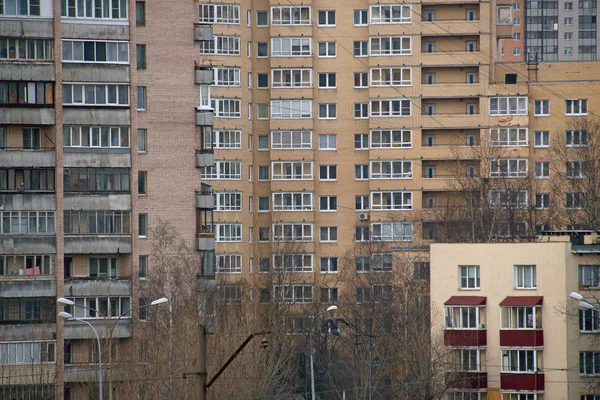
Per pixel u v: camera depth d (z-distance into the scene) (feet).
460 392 502.38
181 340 486.79
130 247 582.35
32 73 572.51
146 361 513.45
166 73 613.11
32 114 571.28
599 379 502.79
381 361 526.57
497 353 511.40
